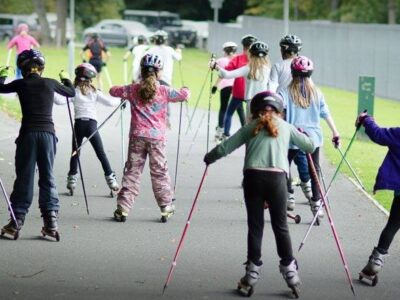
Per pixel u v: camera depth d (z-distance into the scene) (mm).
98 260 16547
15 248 17219
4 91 17766
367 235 18984
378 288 15250
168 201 19844
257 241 14578
